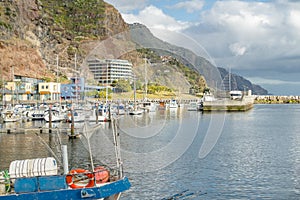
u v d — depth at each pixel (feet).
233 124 237.25
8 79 407.03
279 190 79.36
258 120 272.51
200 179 86.02
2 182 45.09
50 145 128.16
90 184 45.73
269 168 99.76
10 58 490.08
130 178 80.43
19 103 322.96
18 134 160.56
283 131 196.44
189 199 72.84
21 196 43.68
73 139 135.13
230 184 83.05
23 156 111.14
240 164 103.60
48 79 438.40
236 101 336.29
